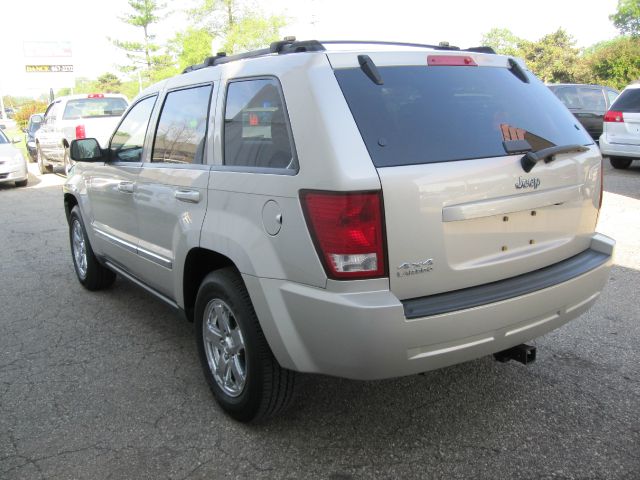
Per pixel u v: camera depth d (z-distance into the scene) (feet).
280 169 9.12
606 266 10.77
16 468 9.50
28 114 160.35
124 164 14.66
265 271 9.21
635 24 179.63
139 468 9.49
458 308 8.55
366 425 10.64
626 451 9.68
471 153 9.06
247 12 108.78
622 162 42.78
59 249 24.93
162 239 12.76
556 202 9.98
